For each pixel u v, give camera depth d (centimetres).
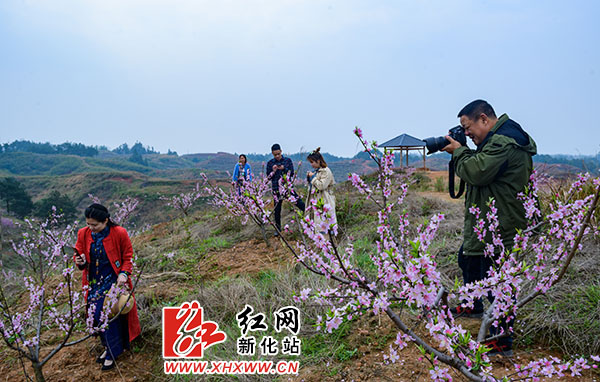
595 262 326
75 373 315
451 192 276
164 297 426
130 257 324
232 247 617
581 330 262
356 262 406
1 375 323
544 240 210
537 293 192
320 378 267
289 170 642
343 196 720
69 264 298
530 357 253
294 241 588
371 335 302
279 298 369
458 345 163
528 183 238
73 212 6788
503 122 250
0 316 290
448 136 266
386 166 217
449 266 379
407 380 247
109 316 316
